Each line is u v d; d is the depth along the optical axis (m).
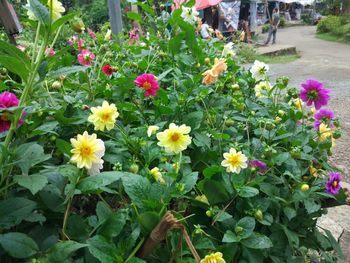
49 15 1.07
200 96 1.71
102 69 1.97
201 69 2.27
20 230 1.06
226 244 1.20
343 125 5.73
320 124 1.94
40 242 1.01
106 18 8.66
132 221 1.08
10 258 0.95
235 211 1.37
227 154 1.30
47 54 1.18
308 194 1.53
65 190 1.01
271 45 16.75
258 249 1.26
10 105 1.00
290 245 1.42
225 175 1.33
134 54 2.46
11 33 2.06
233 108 1.97
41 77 1.12
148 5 3.01
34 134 1.17
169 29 2.91
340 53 15.33
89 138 1.00
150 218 1.01
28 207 0.95
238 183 1.34
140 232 1.05
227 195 1.34
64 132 1.41
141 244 1.03
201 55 2.27
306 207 1.49
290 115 1.93
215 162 1.49
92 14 8.70
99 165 1.05
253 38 15.83
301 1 36.47
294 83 9.09
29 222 1.07
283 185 1.59
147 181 1.08
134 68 2.14
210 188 1.33
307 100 1.93
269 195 1.44
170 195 1.15
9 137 1.01
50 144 1.35
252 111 1.83
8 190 1.08
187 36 2.26
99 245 0.95
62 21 1.07
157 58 2.25
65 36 2.22
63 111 1.40
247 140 1.75
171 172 1.21
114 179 1.00
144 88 1.58
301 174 1.67
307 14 35.41
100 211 1.04
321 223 2.98
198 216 1.33
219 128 1.73
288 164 1.61
